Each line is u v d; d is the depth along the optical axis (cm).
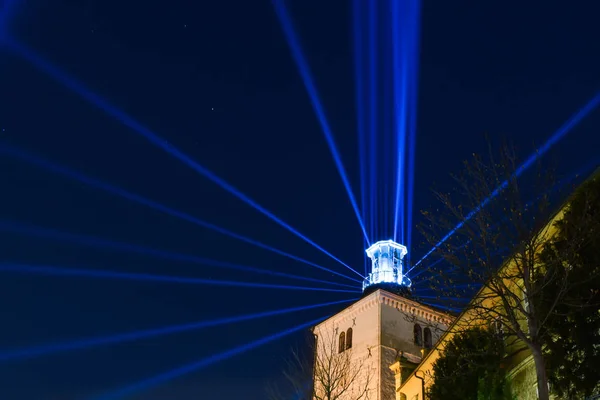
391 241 4891
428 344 4178
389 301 4275
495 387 2062
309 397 3622
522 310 1502
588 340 1553
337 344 4500
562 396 1642
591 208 1623
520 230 1579
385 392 3778
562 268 1622
